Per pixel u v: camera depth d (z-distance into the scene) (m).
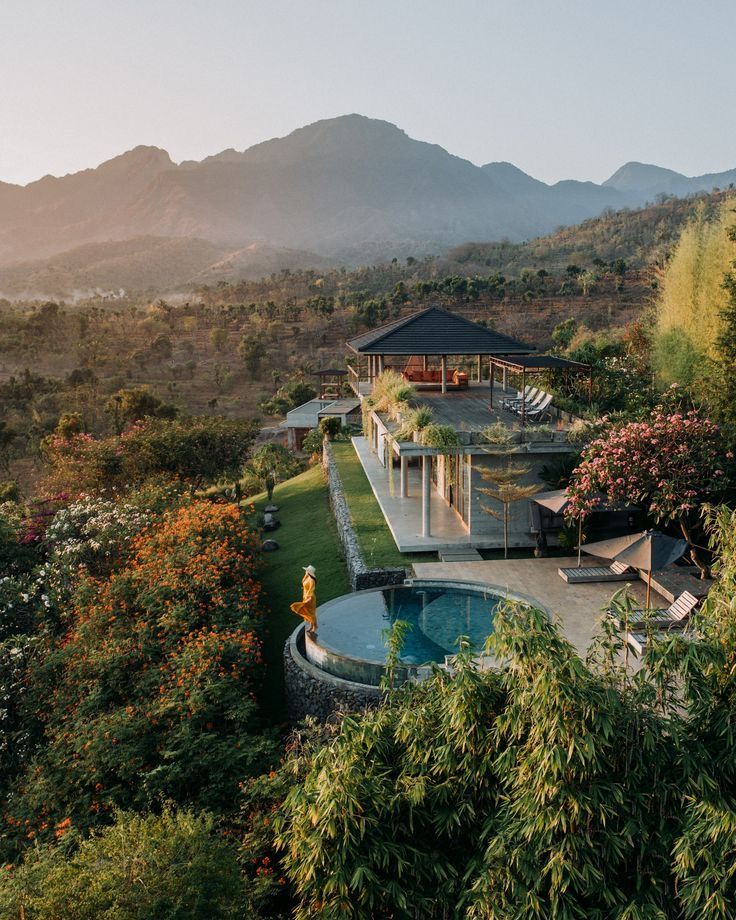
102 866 7.96
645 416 20.62
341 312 151.50
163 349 135.38
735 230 25.66
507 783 8.16
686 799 8.04
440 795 8.46
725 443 17.88
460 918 8.19
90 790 13.16
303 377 109.12
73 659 16.20
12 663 17.30
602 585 18.69
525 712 8.13
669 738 8.31
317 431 47.44
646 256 157.50
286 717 16.66
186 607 17.44
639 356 34.91
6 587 21.52
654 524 19.83
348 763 8.36
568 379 30.16
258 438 76.75
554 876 7.51
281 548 26.95
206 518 22.33
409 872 8.29
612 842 7.76
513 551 21.69
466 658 8.94
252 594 19.42
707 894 7.45
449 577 19.42
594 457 19.12
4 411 87.88
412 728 8.78
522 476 21.66
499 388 32.41
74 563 21.61
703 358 24.67
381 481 29.30
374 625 17.00
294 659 15.94
